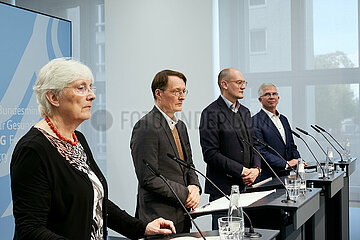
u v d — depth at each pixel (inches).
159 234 73.8
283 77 209.0
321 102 203.9
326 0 202.1
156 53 211.5
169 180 98.7
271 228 96.9
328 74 202.7
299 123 207.2
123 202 214.5
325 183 130.4
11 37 146.9
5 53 144.9
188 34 206.7
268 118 166.1
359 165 197.5
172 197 96.4
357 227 195.8
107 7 219.3
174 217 97.3
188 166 91.1
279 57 209.3
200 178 204.1
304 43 205.6
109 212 73.9
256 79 212.8
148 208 98.8
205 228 199.8
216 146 129.6
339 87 201.2
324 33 202.7
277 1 209.0
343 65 200.5
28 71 153.0
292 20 207.2
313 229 122.8
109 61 219.5
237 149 131.2
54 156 61.1
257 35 212.2
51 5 235.8
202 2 204.2
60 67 63.2
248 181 126.0
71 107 63.4
